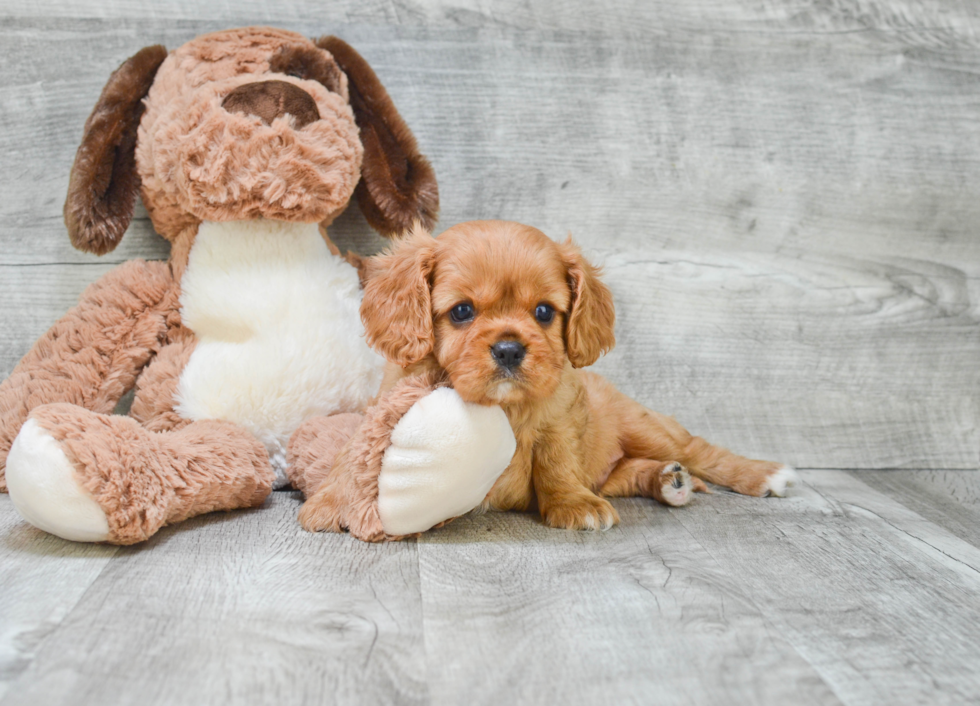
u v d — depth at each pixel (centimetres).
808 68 241
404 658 117
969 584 152
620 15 236
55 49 218
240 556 153
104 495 148
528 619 130
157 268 205
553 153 236
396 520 160
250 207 185
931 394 249
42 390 192
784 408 246
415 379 163
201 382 191
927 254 248
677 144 239
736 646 123
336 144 188
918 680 115
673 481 197
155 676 110
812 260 245
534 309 165
